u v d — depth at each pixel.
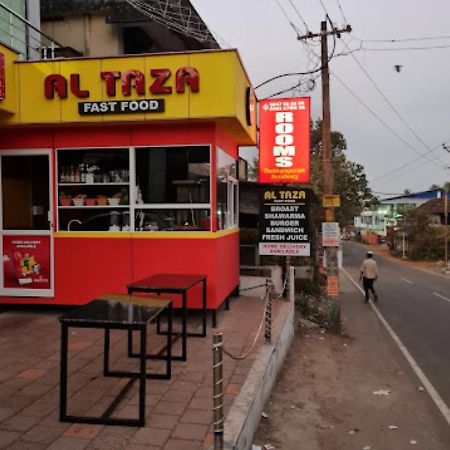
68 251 7.70
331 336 11.27
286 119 11.00
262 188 10.53
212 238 7.41
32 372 5.23
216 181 7.54
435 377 8.17
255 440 5.09
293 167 10.98
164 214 7.63
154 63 7.16
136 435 3.83
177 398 4.61
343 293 20.92
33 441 3.70
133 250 7.57
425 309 16.38
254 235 13.31
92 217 7.77
